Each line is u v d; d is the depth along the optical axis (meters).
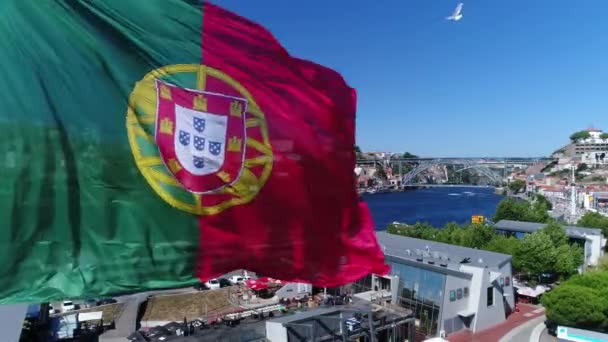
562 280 75.31
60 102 6.55
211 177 7.88
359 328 47.53
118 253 6.80
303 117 9.19
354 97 10.10
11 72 6.34
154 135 7.30
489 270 61.69
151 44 7.54
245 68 8.60
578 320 53.72
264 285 67.50
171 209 7.35
